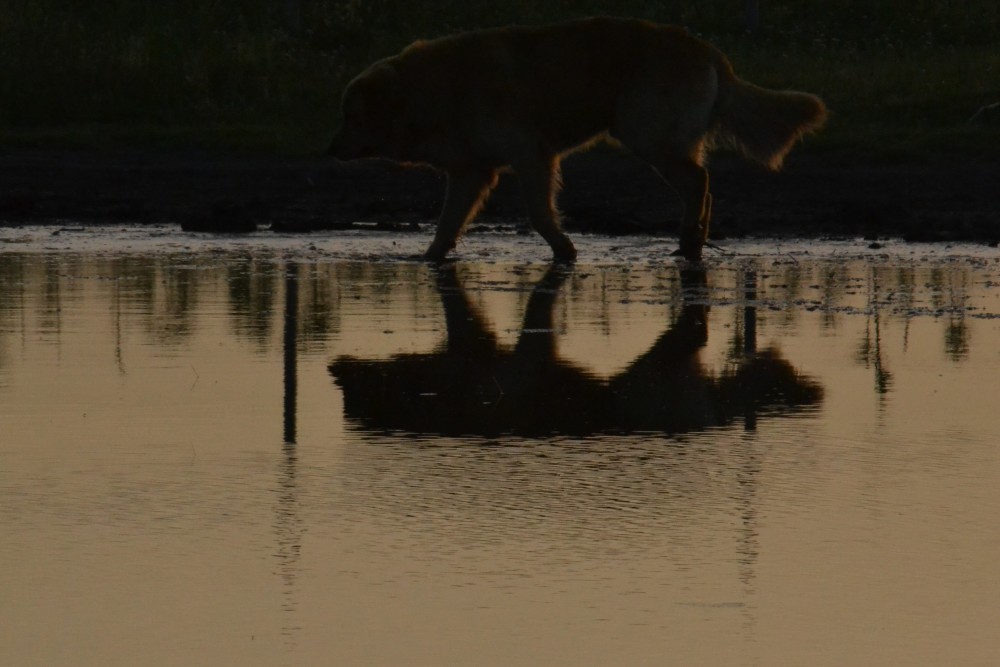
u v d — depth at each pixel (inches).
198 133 3267.7
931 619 619.8
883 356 1230.9
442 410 1013.2
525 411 1010.1
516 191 2773.1
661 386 1099.9
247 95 3516.2
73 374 1138.0
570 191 2746.1
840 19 4451.3
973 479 835.4
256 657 579.8
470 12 4360.2
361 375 1133.1
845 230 2308.1
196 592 649.6
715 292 1624.0
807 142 3144.7
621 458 880.3
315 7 4301.2
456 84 1863.9
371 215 2503.7
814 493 805.2
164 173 2950.3
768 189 2770.7
